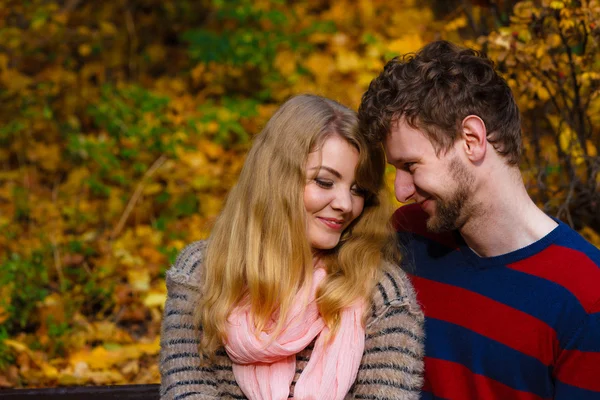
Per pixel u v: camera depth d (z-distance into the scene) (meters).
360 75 5.17
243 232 2.30
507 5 3.33
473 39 3.49
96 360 3.29
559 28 2.88
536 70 3.00
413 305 2.19
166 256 4.04
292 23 5.89
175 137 4.71
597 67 3.03
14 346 3.30
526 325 2.01
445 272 2.19
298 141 2.19
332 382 2.17
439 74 2.00
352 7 6.03
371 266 2.26
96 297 3.75
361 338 2.21
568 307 1.95
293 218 2.21
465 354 2.12
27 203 4.46
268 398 2.21
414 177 2.06
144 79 5.63
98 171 4.64
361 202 2.28
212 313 2.26
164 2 6.14
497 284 2.07
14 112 5.02
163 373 2.30
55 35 5.54
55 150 4.88
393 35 5.49
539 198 3.22
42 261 3.86
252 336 2.20
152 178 4.50
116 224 4.39
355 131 2.19
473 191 2.02
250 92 5.45
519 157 2.06
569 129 3.26
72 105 5.15
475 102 1.99
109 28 5.69
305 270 2.24
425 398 2.22
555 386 2.00
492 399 2.08
